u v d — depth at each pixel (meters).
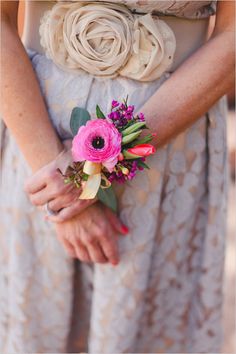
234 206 1.96
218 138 0.84
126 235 0.82
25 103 0.74
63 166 0.73
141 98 0.76
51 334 0.89
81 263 0.89
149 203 0.81
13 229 0.84
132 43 0.73
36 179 0.74
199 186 0.86
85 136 0.68
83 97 0.76
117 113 0.70
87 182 0.70
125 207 0.80
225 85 0.76
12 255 0.85
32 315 0.87
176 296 0.92
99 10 0.72
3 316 0.90
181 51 0.78
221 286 0.92
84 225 0.78
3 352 0.91
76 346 0.98
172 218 0.85
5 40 0.75
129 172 0.70
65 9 0.74
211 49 0.76
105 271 0.84
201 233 0.90
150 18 0.73
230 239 1.72
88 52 0.73
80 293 0.93
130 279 0.83
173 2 0.73
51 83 0.77
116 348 0.86
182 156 0.82
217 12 0.79
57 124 0.77
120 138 0.68
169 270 0.89
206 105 0.76
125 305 0.85
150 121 0.73
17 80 0.74
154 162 0.79
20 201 0.82
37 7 0.78
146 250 0.83
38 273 0.86
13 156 0.83
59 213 0.76
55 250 0.84
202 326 0.93
